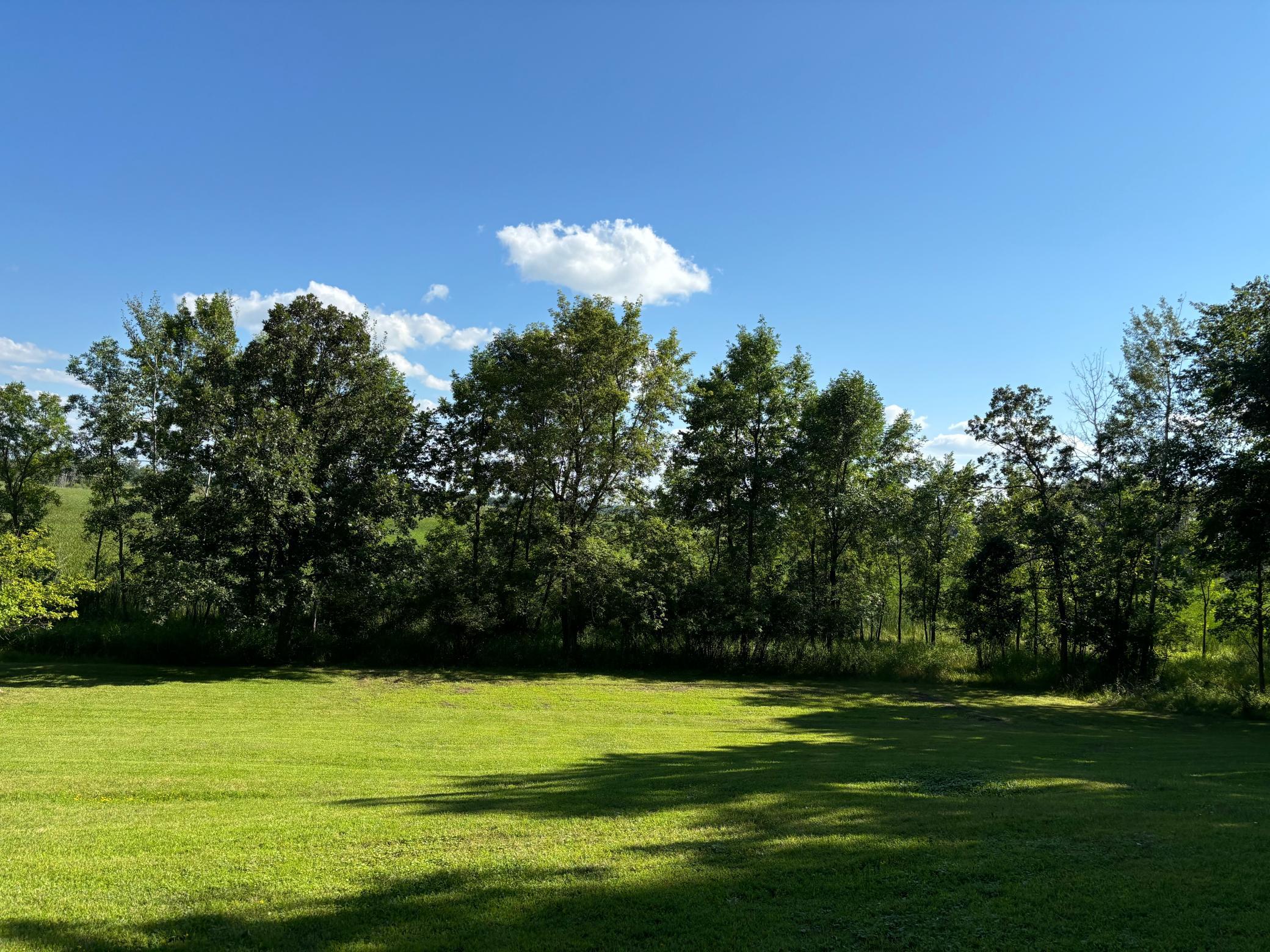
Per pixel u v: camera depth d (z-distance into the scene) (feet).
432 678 85.87
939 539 119.14
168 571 79.56
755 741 53.11
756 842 23.08
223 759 40.81
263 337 95.81
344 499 89.71
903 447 119.85
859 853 21.63
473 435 104.17
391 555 91.20
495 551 112.37
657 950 15.57
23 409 100.53
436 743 48.70
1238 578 80.74
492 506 112.57
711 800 29.53
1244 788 33.73
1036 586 100.89
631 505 109.60
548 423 102.78
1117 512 94.38
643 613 98.99
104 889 18.98
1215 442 76.84
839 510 108.06
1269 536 69.67
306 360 93.15
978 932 16.26
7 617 76.07
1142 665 91.09
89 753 42.06
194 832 24.62
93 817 27.45
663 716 66.54
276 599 85.46
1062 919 16.87
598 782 34.42
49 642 88.74
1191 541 83.30
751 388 106.42
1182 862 20.80
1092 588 93.86
